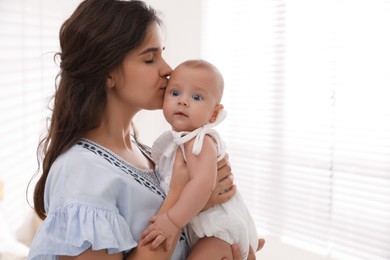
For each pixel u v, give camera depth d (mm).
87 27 1055
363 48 2023
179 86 1125
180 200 1042
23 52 3205
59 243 945
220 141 1162
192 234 1189
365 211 2078
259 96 2475
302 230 2336
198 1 2709
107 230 961
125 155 1189
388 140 1986
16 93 3209
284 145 2391
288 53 2326
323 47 2164
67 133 1097
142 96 1121
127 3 1099
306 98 2271
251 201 2561
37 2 3174
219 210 1160
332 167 2184
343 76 2105
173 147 1151
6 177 3158
